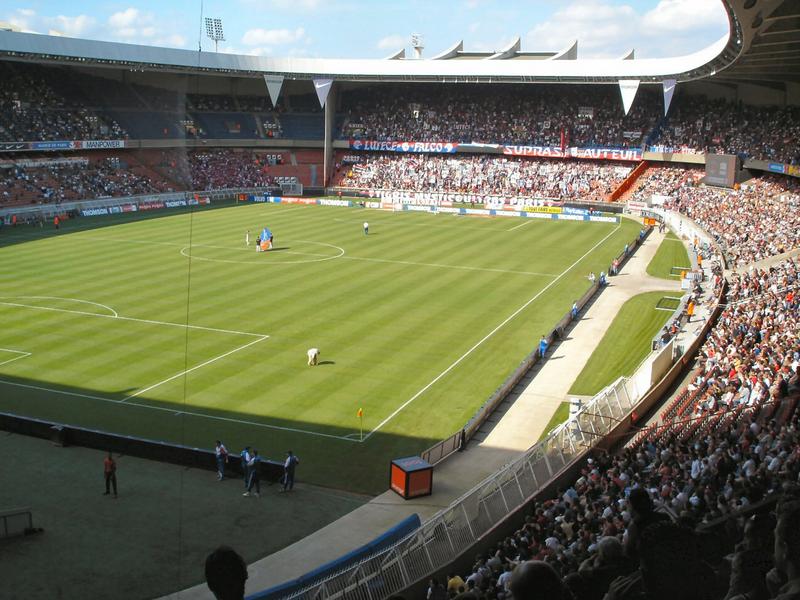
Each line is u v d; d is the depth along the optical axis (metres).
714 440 27.14
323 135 152.75
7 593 23.42
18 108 109.19
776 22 59.66
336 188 145.12
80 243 87.38
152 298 63.03
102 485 31.52
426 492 32.44
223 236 94.88
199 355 49.66
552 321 60.34
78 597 23.33
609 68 124.62
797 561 4.73
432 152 149.00
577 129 140.38
